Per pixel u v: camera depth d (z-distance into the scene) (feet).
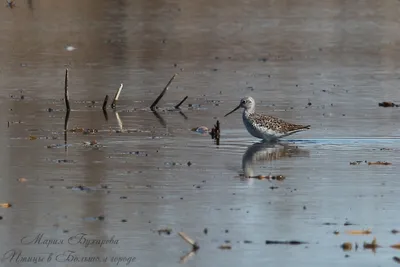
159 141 76.38
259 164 68.95
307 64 116.16
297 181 64.34
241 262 49.70
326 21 147.95
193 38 132.36
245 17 149.18
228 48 126.41
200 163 69.05
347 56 122.31
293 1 164.76
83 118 85.46
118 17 145.79
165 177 64.90
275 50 125.70
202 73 109.19
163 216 56.49
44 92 97.40
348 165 68.80
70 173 65.51
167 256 50.55
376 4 163.63
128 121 84.38
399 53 124.77
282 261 49.80
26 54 119.03
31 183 62.85
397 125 83.15
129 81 104.12
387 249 51.57
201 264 49.47
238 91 99.09
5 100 92.94
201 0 162.09
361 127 82.17
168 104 92.58
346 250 51.47
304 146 75.36
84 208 57.77
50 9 149.79
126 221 55.52
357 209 58.18
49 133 78.69
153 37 132.36
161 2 159.74
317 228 54.75
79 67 111.65
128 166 67.67
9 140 75.82
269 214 57.11
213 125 83.15
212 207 58.29
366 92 99.35
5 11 146.51
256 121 76.43
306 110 89.61
